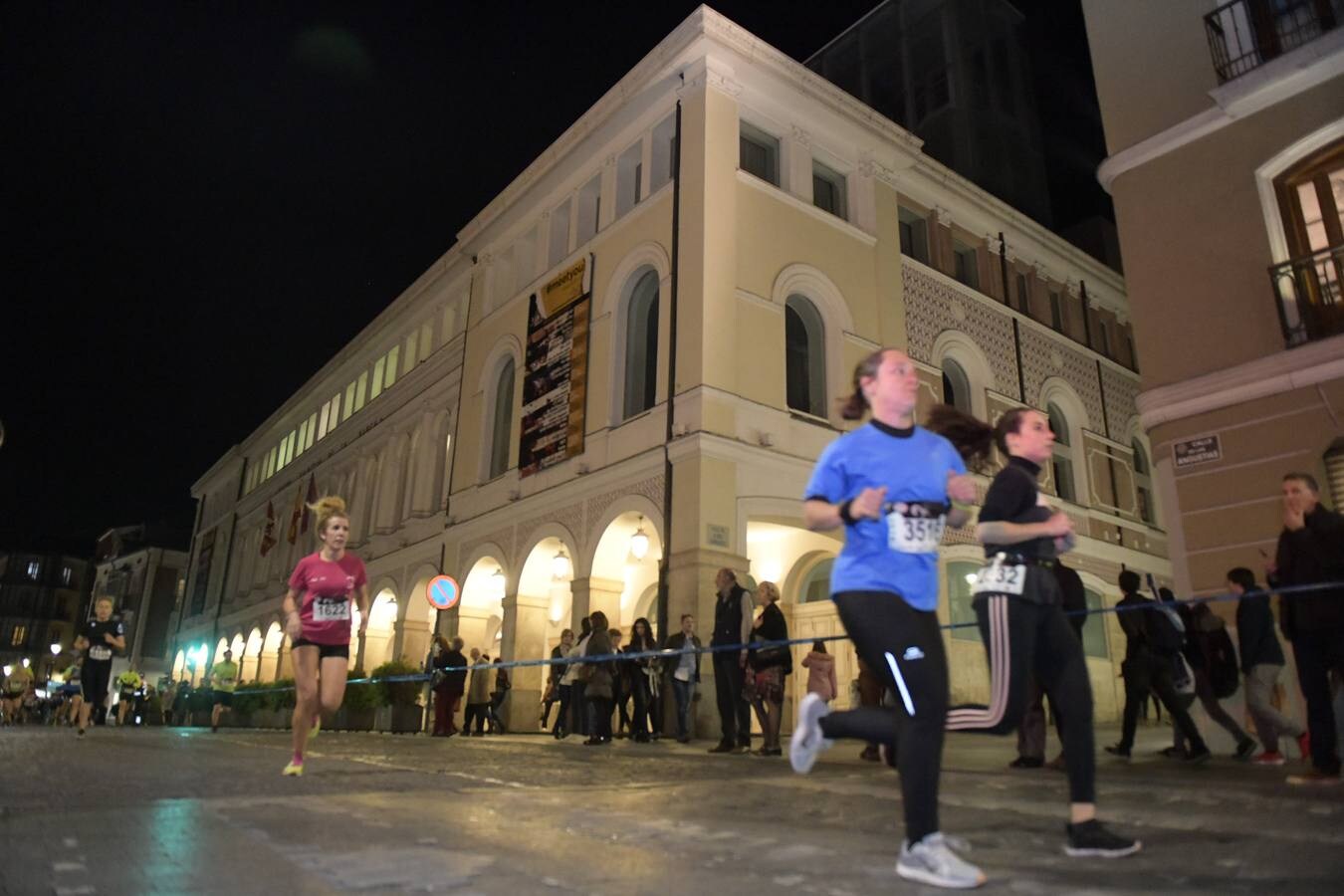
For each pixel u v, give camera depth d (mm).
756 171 17812
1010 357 21156
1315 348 9016
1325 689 5684
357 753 9047
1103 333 24594
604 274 18297
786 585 17875
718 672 10117
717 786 5832
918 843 2805
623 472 16266
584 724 12961
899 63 25969
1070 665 3312
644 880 2887
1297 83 9602
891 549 2918
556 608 20375
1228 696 8352
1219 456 9633
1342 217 9328
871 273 18453
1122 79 11203
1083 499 21578
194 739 12344
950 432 3619
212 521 45375
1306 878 2863
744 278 16109
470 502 21500
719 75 16828
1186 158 10477
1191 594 9625
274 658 33031
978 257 21609
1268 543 9156
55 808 4219
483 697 17875
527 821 4164
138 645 56094
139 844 3332
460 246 24188
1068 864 3119
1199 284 10148
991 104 24953
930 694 2803
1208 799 4961
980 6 25703
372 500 28484
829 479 3031
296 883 2762
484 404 21969
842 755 9359
